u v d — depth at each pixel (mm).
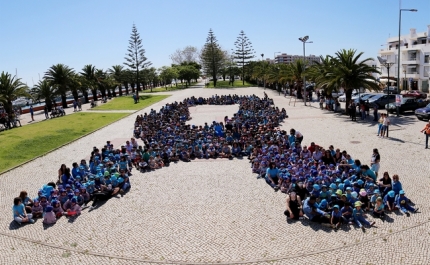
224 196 14133
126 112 43906
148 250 10305
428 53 64000
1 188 16469
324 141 22922
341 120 30656
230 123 26422
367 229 10898
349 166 14805
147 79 89438
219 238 10797
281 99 52844
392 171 16141
